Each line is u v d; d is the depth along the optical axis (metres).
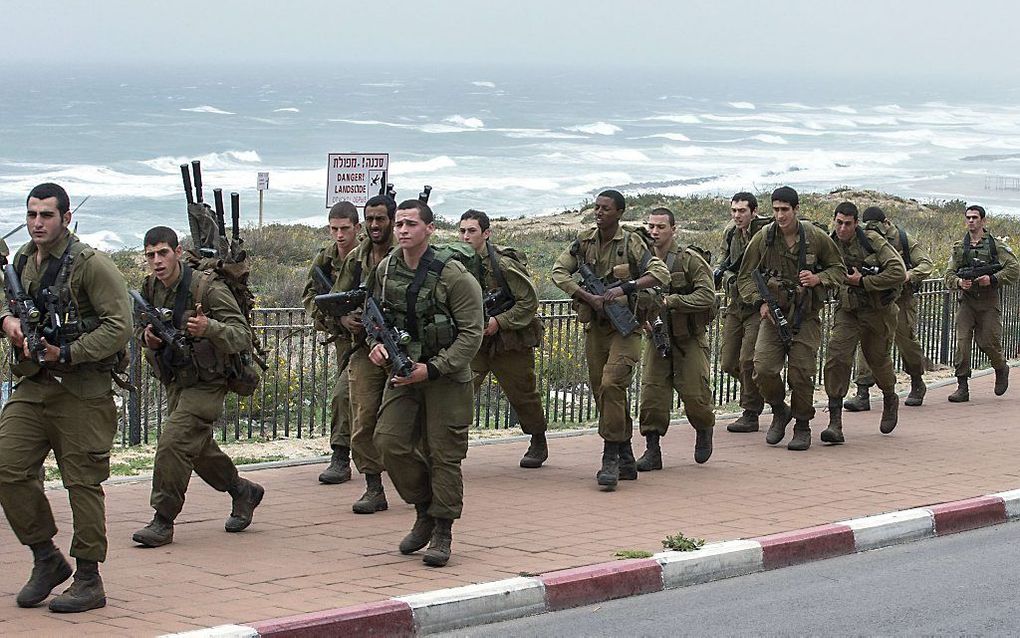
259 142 100.88
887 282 11.71
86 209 55.50
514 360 10.27
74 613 6.25
